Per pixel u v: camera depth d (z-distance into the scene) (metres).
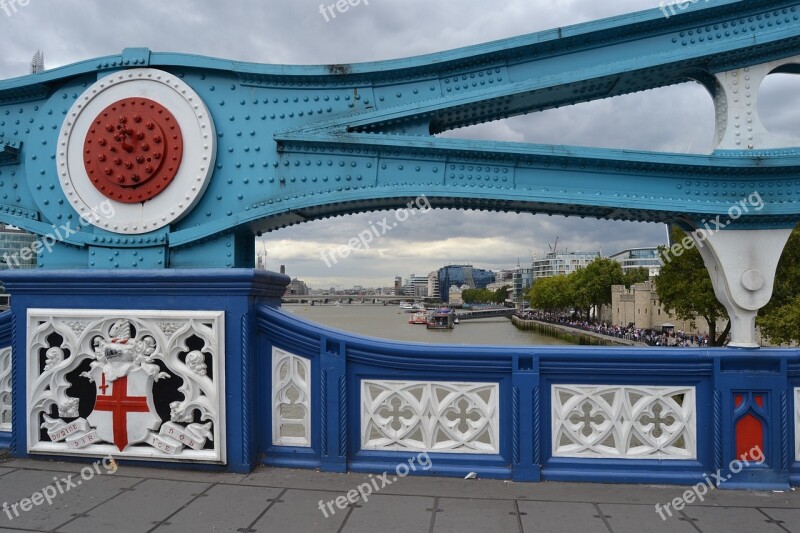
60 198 4.42
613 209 4.17
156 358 4.07
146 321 4.05
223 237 4.29
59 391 4.19
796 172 3.91
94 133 4.30
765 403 3.84
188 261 4.32
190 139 4.25
